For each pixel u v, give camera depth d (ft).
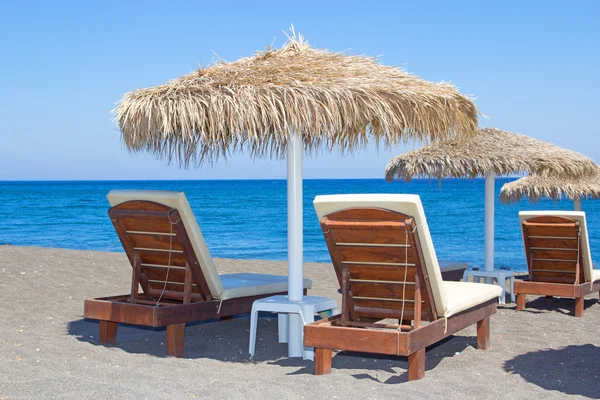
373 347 11.97
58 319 18.30
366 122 14.65
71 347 14.67
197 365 13.48
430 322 13.02
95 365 12.91
